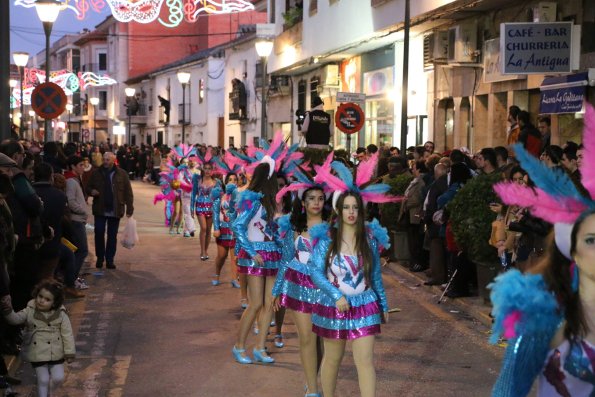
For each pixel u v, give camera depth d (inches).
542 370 123.0
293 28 1230.9
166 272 527.8
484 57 694.5
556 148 372.5
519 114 545.0
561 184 120.4
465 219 380.8
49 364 242.4
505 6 663.8
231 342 337.7
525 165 122.0
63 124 2618.1
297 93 1369.3
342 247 228.4
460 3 660.7
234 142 1772.9
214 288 466.6
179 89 2166.6
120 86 2699.3
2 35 450.3
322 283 226.5
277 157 313.4
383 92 959.6
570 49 538.6
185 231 746.8
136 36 2571.4
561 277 121.3
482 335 343.0
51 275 374.3
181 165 748.0
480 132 732.0
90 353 319.6
